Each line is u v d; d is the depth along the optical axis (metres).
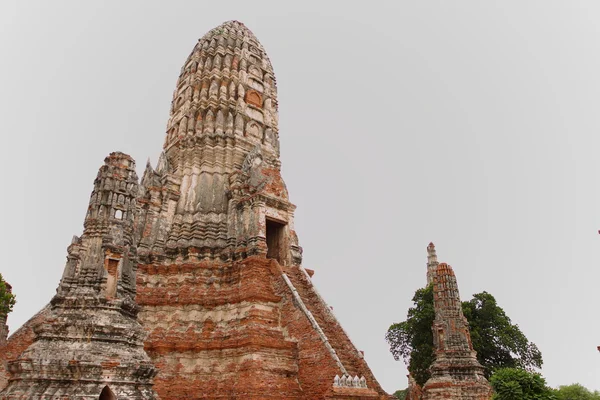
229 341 24.95
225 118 37.53
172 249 30.92
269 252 34.22
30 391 13.59
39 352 14.27
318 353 23.73
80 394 13.68
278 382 23.27
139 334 16.41
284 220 33.16
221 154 35.69
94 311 15.70
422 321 56.00
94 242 17.30
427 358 53.59
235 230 31.67
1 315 25.20
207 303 27.48
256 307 26.06
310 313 25.56
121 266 17.19
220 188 34.00
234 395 22.91
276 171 35.09
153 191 32.81
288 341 24.75
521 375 23.84
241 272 28.50
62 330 14.91
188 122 37.22
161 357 24.84
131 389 14.77
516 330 54.84
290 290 26.89
